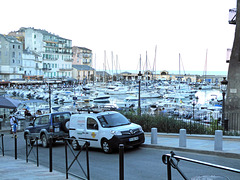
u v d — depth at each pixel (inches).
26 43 4539.9
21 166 411.5
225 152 418.3
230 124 782.5
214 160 395.5
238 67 791.7
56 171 363.6
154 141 534.9
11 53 3944.4
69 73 5132.9
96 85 4222.4
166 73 5935.0
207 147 471.5
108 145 492.7
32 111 1862.7
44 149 634.8
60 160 469.7
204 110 1551.4
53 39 4825.3
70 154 523.8
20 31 4842.5
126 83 4768.7
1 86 3703.3
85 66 5634.8
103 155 484.4
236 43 799.7
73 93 3152.1
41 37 4574.3
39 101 1734.7
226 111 810.8
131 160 432.1
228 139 554.3
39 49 4549.7
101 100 2527.1
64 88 3735.2
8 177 318.3
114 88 3713.1
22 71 4097.0
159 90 3447.3
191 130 672.4
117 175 346.6
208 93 3592.5
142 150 509.4
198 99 2800.2
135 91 3348.9
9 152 623.8
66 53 5054.1
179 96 2610.7
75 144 558.9
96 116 530.0
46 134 644.7
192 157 420.8
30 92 3161.9
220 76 5497.1
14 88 3599.9
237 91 787.4
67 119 658.2
